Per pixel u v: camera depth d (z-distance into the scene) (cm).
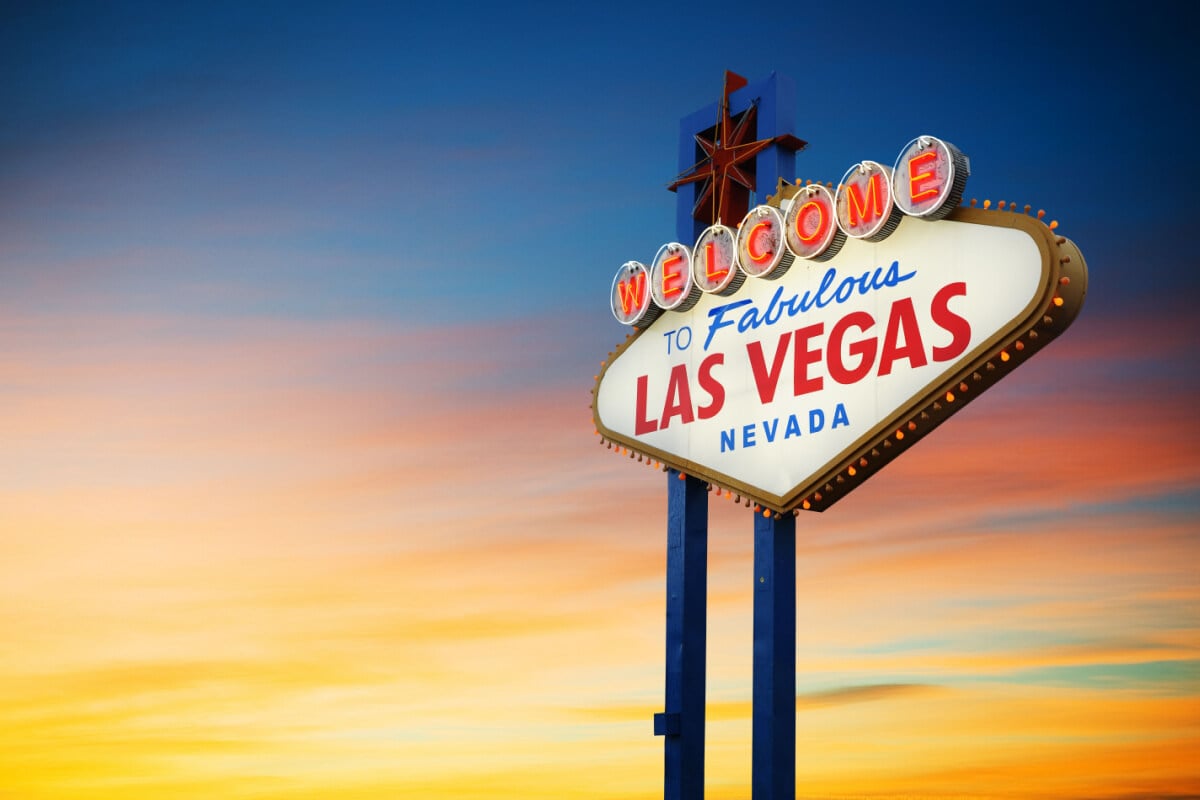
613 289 2436
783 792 2002
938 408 1878
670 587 2255
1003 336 1802
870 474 1981
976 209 1877
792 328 2100
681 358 2286
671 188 2458
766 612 2058
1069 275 1762
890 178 1961
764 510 2084
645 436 2314
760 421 2116
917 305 1919
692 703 2192
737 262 2192
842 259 2045
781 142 2280
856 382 1980
